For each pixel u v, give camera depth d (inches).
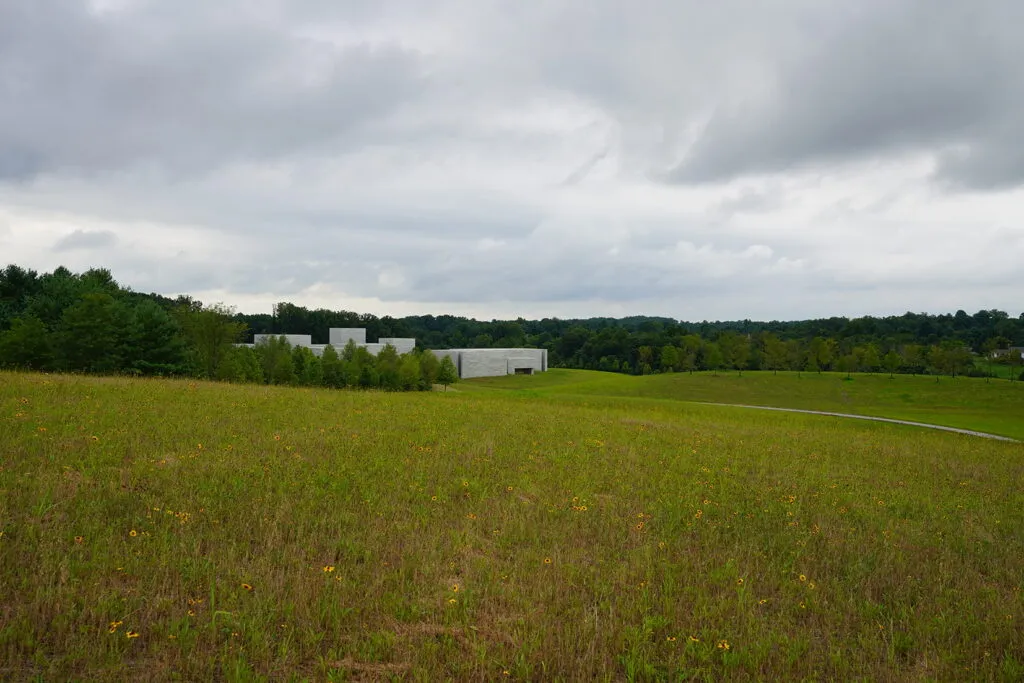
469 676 243.0
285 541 378.9
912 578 381.4
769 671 261.0
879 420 1996.8
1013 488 731.4
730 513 518.9
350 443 672.4
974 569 404.2
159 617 271.0
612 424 1125.1
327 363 2979.8
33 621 252.8
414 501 484.7
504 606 309.6
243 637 259.6
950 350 4448.8
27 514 369.4
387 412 1000.9
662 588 345.7
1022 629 309.6
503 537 412.2
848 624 313.6
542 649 262.5
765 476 695.7
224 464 527.8
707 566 387.9
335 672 238.4
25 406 703.1
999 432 1737.2
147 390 966.4
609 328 7623.0
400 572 339.0
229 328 2613.2
